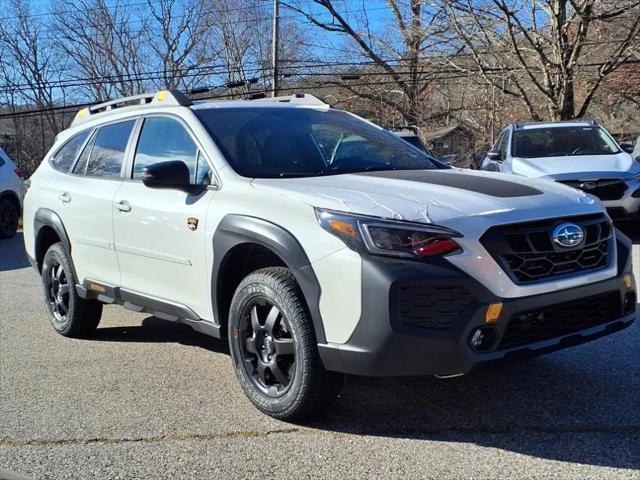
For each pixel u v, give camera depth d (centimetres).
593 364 471
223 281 418
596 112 3152
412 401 418
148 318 658
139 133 517
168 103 503
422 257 332
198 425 395
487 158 1177
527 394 422
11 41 4609
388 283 329
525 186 400
